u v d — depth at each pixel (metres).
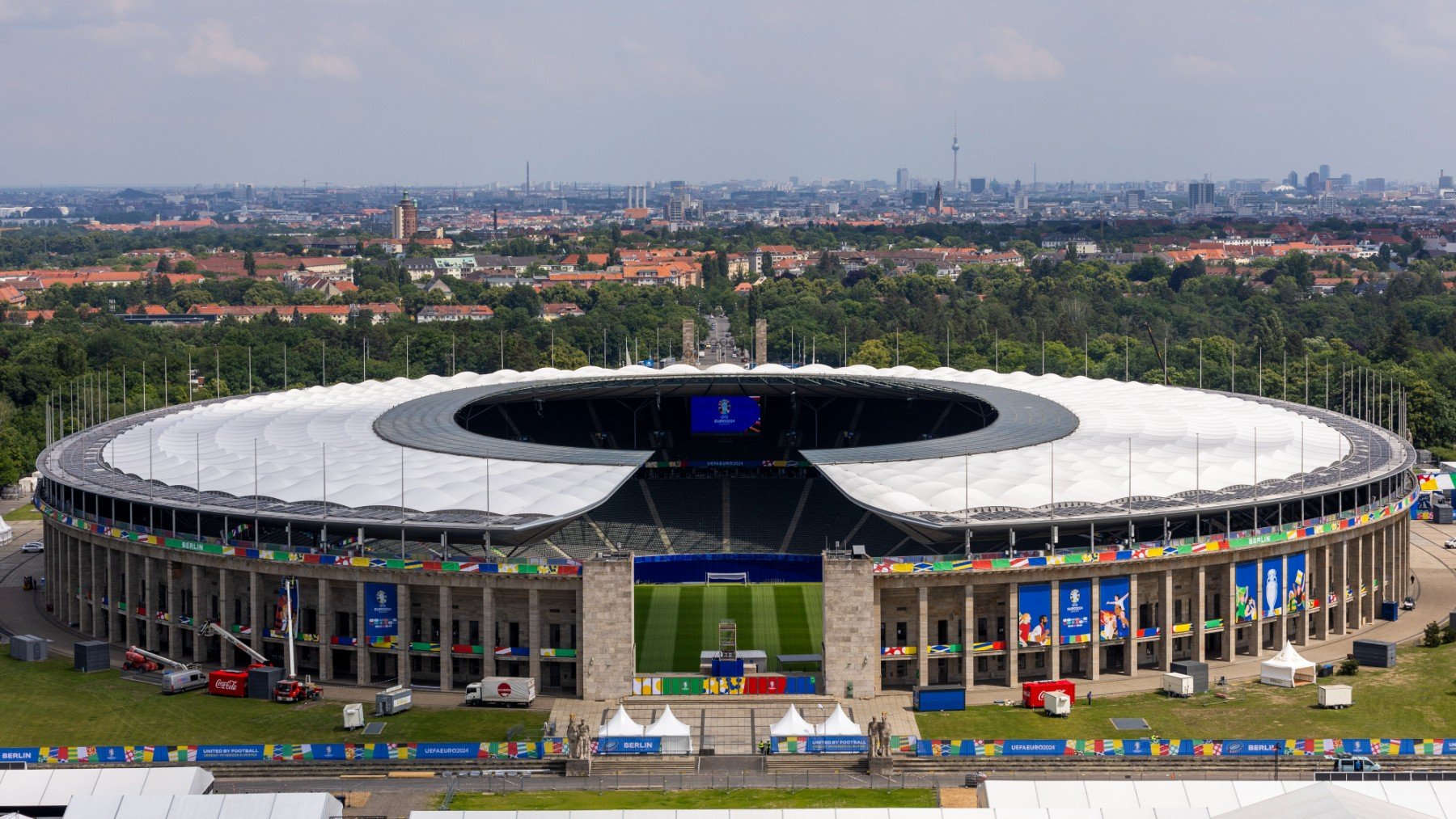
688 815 171.75
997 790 179.38
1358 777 198.25
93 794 182.25
